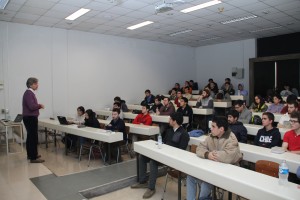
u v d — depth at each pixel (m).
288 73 8.97
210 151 2.61
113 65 8.42
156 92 9.73
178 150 2.91
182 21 6.71
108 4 5.23
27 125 4.54
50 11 5.62
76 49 7.56
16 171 4.15
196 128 6.74
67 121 5.55
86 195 3.40
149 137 5.00
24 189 3.44
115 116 4.79
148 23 6.88
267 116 3.26
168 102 6.63
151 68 9.55
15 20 6.28
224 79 10.42
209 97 7.42
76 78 7.57
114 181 3.71
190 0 5.07
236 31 8.22
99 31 7.76
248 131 4.07
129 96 8.88
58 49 7.20
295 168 2.46
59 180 3.78
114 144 4.66
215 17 6.40
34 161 4.61
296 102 4.05
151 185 3.32
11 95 6.45
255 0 5.19
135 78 9.05
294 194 1.70
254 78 9.73
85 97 7.77
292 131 3.01
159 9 4.42
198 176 2.31
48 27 7.02
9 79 6.41
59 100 7.25
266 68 9.50
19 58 6.55
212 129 2.64
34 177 3.89
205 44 10.61
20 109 6.58
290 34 8.70
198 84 11.26
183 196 3.32
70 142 5.48
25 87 6.65
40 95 6.91
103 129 4.77
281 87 9.16
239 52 9.94
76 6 5.32
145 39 9.23
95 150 4.91
